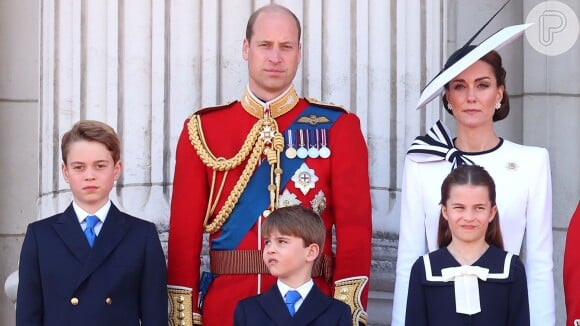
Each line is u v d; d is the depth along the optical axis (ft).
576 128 82.02
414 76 72.08
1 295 82.53
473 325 56.70
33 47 83.20
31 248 58.34
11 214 82.69
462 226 57.16
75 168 58.44
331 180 60.80
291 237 56.54
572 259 57.67
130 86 69.26
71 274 57.62
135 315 58.59
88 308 57.31
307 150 60.80
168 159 68.95
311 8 70.23
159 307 58.80
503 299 56.90
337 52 70.33
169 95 69.21
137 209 68.28
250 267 59.88
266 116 61.31
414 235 61.41
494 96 61.26
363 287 59.57
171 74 69.26
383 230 70.08
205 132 61.93
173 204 61.36
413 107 71.97
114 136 59.26
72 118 70.74
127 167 68.80
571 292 57.41
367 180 61.16
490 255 57.47
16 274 74.79
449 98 61.82
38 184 75.46
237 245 60.29
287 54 60.90
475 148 61.67
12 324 82.74
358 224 59.98
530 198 60.54
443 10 74.84
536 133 81.97
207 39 69.21
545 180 60.70
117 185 68.85
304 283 57.11
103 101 69.97
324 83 70.18
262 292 59.41
